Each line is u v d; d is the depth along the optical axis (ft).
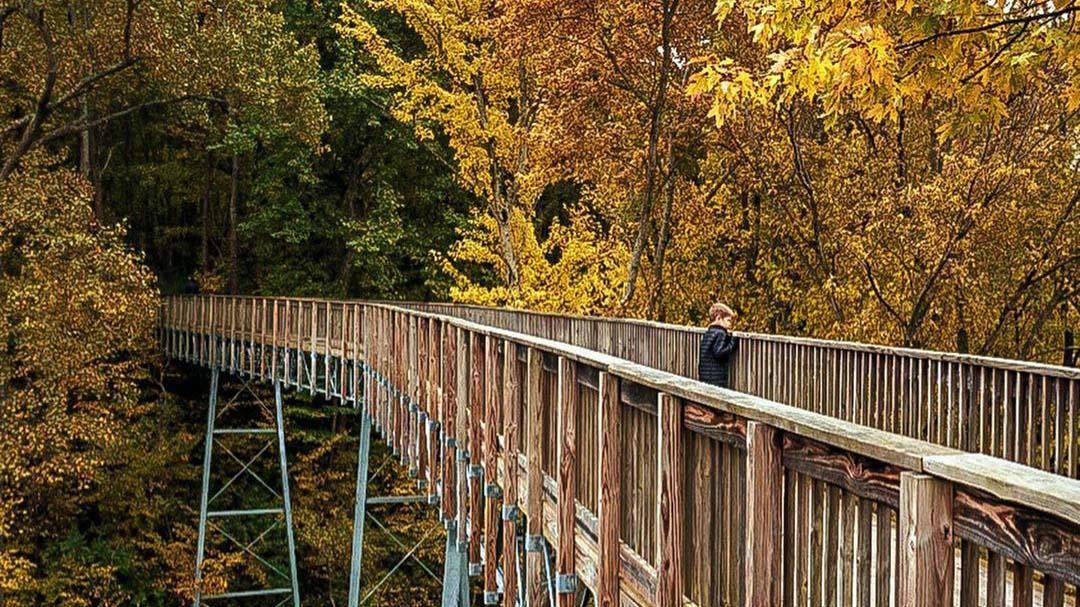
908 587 6.89
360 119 103.50
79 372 65.46
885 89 22.20
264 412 92.79
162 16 70.74
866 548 8.33
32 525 72.02
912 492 6.86
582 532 17.38
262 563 86.22
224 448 85.61
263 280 110.32
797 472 9.57
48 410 63.31
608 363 14.26
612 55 68.80
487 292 81.25
